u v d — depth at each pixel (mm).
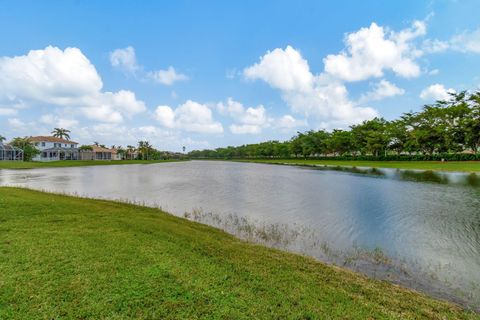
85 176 34125
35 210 10406
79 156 90250
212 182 28578
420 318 4555
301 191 21609
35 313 3990
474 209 14422
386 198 17938
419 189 21922
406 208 14766
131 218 10469
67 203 12516
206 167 66188
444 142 53875
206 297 4668
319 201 17109
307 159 103000
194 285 5051
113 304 4293
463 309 5145
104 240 7285
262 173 42719
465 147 52906
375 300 5082
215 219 12422
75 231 8016
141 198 17969
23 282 4820
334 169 51375
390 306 4891
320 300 4871
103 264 5707
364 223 11766
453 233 10383
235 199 17844
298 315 4305
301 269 6391
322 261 7617
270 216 13055
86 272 5305
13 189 16156
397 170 43219
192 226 10391
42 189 20312
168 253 6602
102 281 4988
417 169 42438
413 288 6117
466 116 50469
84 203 13266
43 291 4566
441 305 5164
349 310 4594
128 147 124750
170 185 25625
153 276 5301
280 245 8961
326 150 93375
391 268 7242
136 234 8094
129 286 4863
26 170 42938
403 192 20469
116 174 38500
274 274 5891
